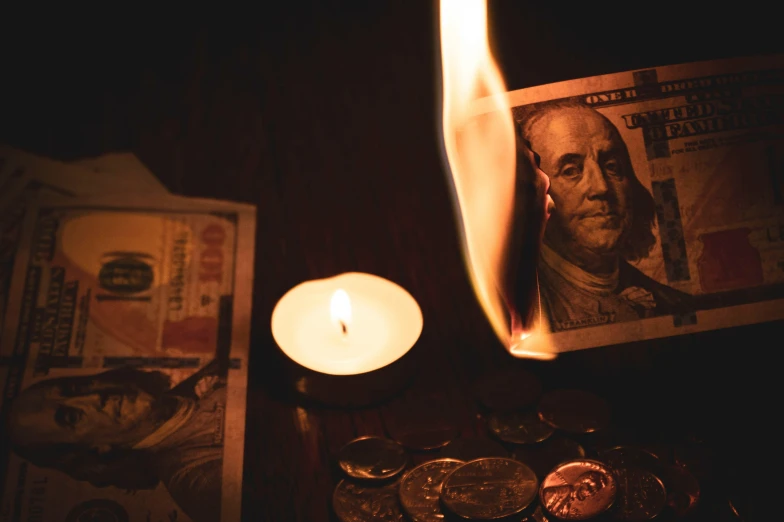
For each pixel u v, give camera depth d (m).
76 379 0.90
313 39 1.44
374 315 0.96
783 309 0.87
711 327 0.87
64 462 0.81
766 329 0.91
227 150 1.23
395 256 1.06
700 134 0.90
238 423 0.85
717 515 0.72
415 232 1.10
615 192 0.89
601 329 0.87
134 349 0.94
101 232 1.07
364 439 0.81
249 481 0.80
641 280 0.88
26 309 0.98
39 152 1.20
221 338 0.95
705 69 0.93
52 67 1.38
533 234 0.88
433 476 0.76
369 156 1.22
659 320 0.87
